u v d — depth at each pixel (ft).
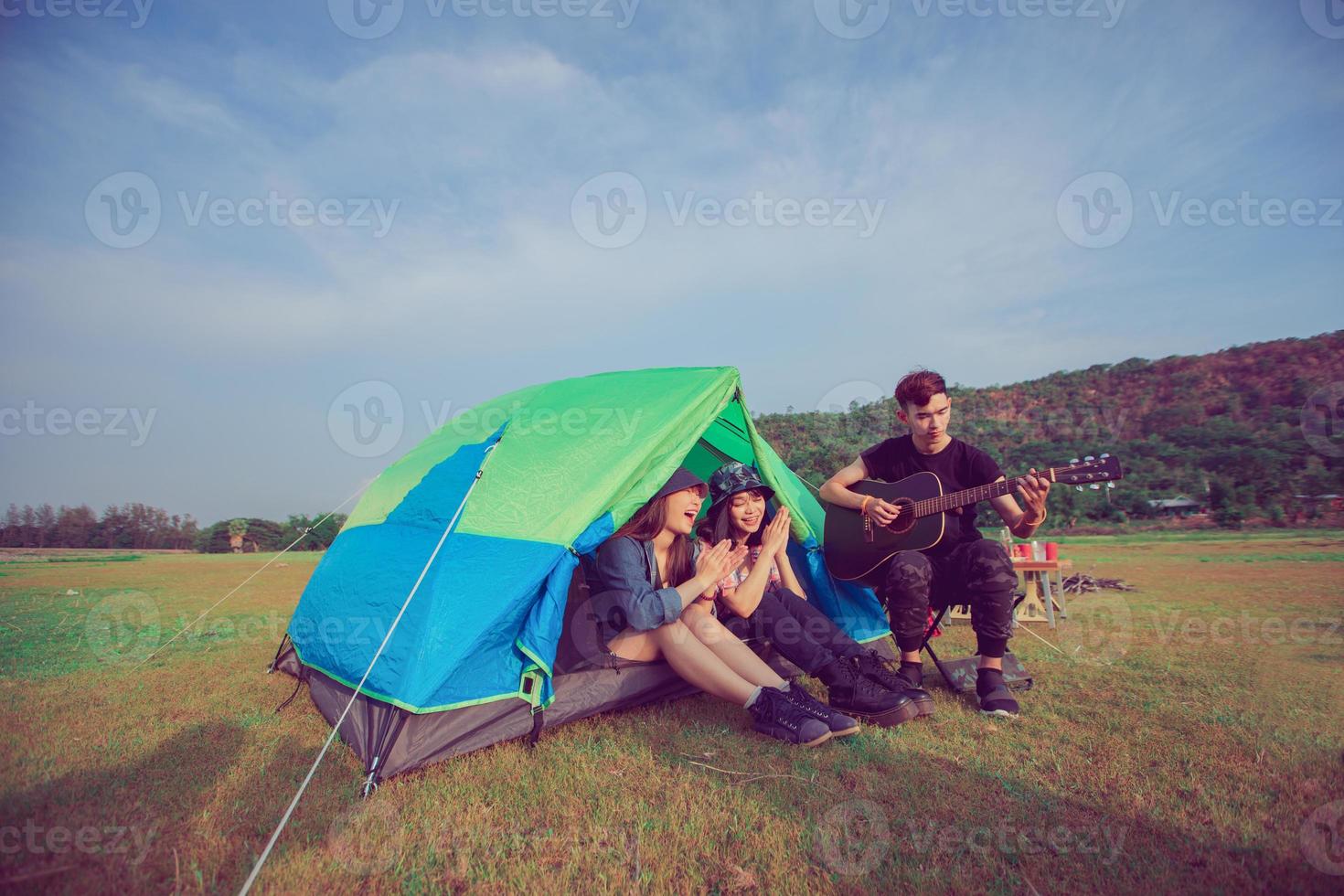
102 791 8.63
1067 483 11.31
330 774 9.17
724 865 6.70
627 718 11.41
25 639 20.31
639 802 8.12
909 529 13.08
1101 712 11.19
